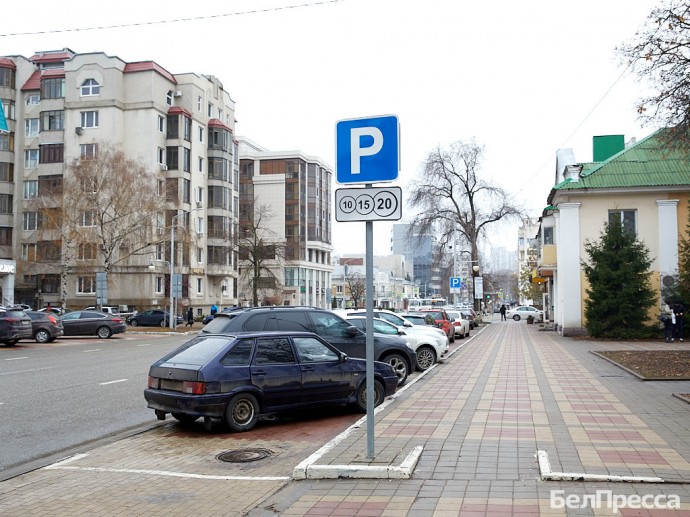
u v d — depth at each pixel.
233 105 70.69
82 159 46.09
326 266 95.50
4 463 7.74
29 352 24.52
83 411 11.27
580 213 31.41
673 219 30.31
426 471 6.54
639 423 8.91
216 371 9.34
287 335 10.30
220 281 63.88
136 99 56.50
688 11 13.39
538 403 10.78
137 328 45.38
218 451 8.21
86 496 6.25
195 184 60.38
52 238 47.06
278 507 5.69
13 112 61.16
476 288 48.16
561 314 33.06
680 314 27.20
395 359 14.02
